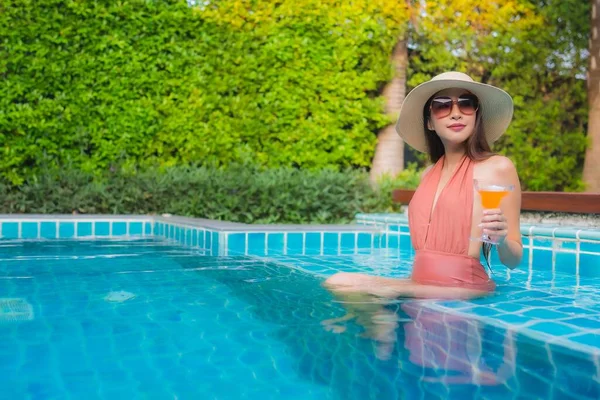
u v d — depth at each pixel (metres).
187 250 5.26
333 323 2.37
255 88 8.80
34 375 1.72
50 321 2.39
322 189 8.46
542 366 1.79
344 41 9.00
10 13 8.01
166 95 8.62
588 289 3.30
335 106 9.03
